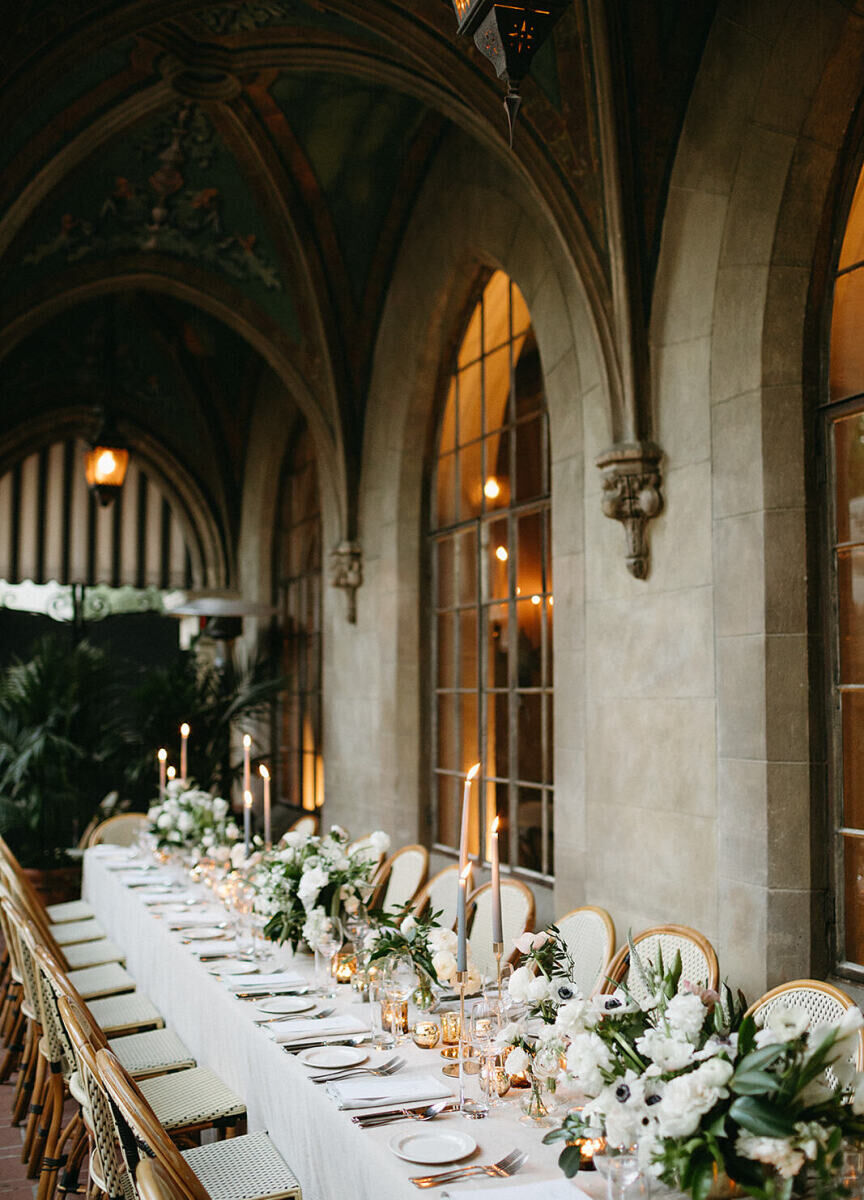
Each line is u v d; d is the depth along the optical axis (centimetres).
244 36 592
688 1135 212
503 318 689
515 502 670
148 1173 214
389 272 801
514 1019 293
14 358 1043
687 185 489
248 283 817
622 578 527
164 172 733
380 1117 276
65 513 1164
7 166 602
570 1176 231
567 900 574
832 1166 209
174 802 725
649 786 504
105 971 591
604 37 474
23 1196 425
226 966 447
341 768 883
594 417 541
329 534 895
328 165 733
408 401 767
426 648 778
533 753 643
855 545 429
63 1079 415
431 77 546
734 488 457
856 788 425
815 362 448
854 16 409
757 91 454
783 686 434
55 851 948
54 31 480
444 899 529
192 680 1054
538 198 518
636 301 504
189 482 1154
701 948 372
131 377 1102
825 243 444
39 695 949
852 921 423
